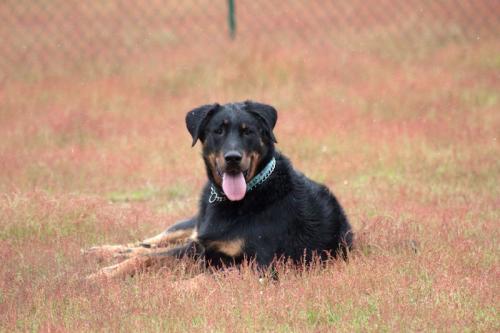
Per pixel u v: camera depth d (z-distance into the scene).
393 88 18.50
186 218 11.37
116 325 7.19
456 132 15.76
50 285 8.26
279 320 7.34
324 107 17.59
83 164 14.32
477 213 11.11
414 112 17.28
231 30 22.23
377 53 21.66
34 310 7.72
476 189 12.74
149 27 24.56
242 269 8.40
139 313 7.49
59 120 16.88
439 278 8.22
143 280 8.43
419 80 19.11
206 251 9.05
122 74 20.47
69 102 18.42
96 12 25.14
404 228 10.16
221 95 18.61
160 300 7.73
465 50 21.41
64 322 7.32
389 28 23.81
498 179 13.24
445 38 22.94
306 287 7.98
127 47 22.75
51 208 11.02
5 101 18.41
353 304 7.64
